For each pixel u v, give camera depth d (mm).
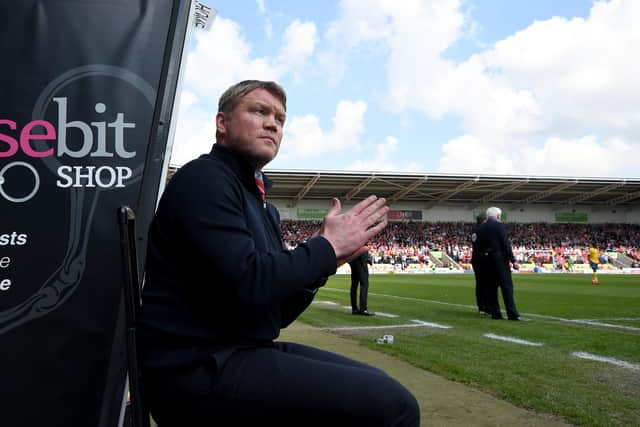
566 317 8461
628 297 13250
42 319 1974
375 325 7293
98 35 2148
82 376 1979
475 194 48031
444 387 3594
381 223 1450
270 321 1344
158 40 2219
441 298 13242
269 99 1569
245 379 1238
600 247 46750
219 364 1244
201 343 1298
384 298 13273
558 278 27625
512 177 41656
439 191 46438
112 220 2080
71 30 2123
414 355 4750
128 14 2193
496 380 3760
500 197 48938
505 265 8047
